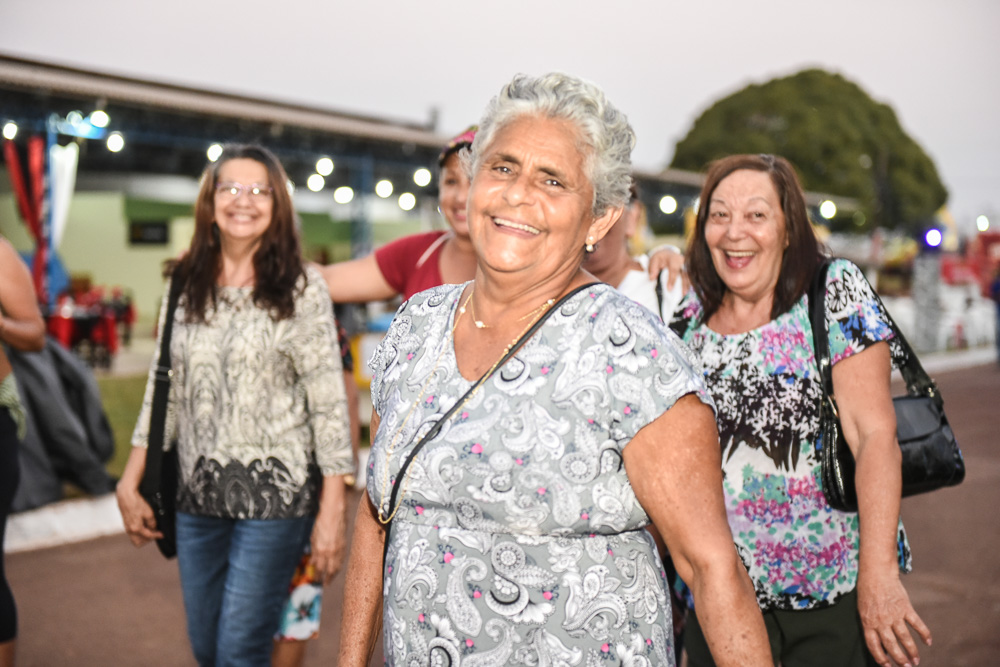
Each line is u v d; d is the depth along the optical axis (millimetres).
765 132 39500
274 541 2652
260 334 2645
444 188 2975
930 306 20938
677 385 1355
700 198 2432
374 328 9375
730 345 2332
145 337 20562
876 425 2127
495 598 1391
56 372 6215
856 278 2209
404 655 1467
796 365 2227
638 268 2986
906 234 41938
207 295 2684
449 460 1403
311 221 20016
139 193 19844
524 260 1425
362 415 8375
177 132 13039
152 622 4148
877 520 2068
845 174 38781
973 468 7645
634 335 1383
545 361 1396
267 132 13641
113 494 6297
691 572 1390
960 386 13500
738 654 1334
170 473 2779
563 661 1370
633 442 1367
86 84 11891
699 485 1360
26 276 3066
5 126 11336
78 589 4551
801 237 2268
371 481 1521
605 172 1447
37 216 11961
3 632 2830
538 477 1357
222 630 2643
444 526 1436
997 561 5086
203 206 2705
